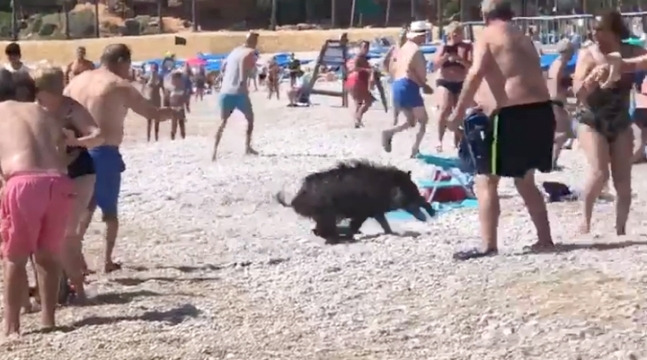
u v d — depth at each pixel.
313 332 8.20
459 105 10.17
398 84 18.83
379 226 12.76
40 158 8.38
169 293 9.73
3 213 8.32
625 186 11.24
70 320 8.82
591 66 11.05
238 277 10.31
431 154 18.77
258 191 15.78
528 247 10.70
